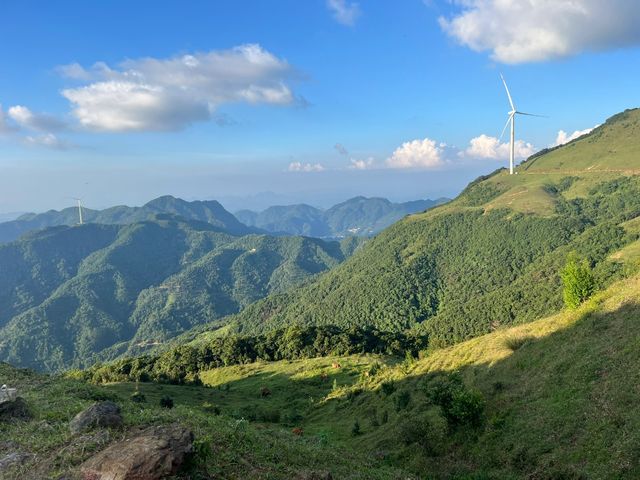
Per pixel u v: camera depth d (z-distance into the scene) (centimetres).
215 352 15588
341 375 11338
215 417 2936
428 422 3866
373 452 3862
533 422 2973
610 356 3209
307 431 5859
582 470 2197
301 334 15175
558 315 5562
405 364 7481
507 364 4588
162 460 1307
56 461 1475
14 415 2138
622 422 2361
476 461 2939
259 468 1798
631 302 4050
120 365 14412
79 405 2503
